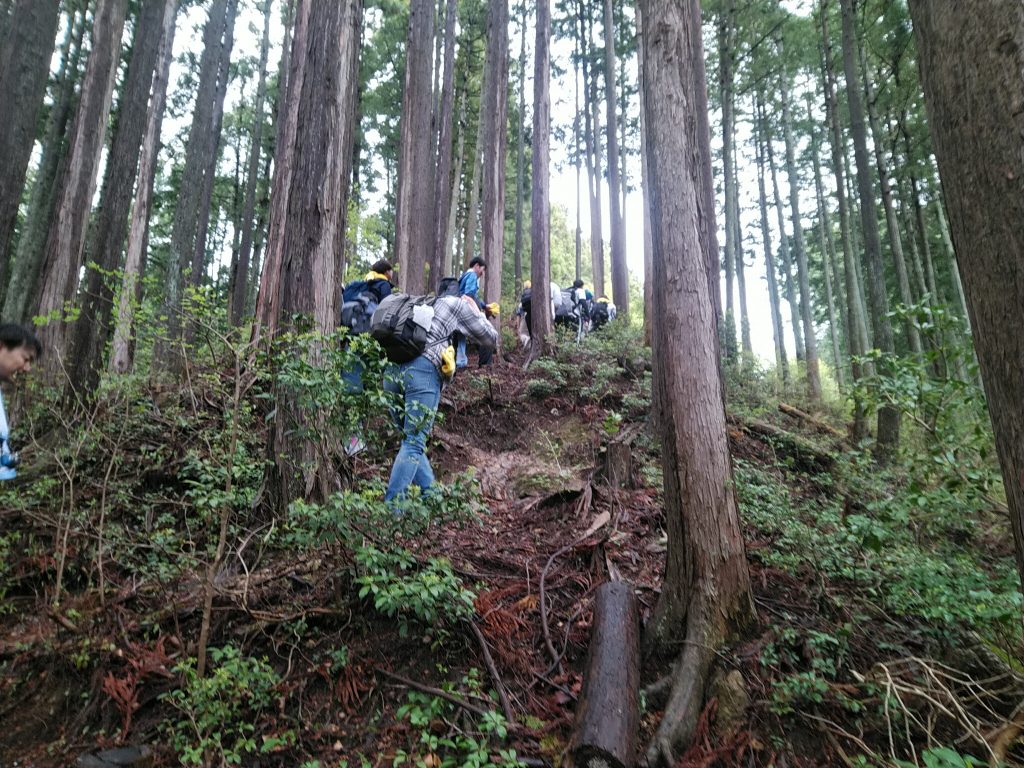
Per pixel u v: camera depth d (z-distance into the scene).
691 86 3.28
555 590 3.49
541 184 10.59
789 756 2.38
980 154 1.53
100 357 6.09
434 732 2.51
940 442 3.20
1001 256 1.49
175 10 11.62
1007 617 2.49
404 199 12.67
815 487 5.57
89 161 7.41
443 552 3.70
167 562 3.30
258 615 2.95
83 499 3.89
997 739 2.21
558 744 2.42
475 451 6.43
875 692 2.50
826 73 12.45
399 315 3.96
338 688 2.71
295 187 4.12
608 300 12.85
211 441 4.32
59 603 3.22
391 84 19.73
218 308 3.37
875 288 7.40
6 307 11.77
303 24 7.61
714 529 2.87
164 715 2.56
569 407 7.50
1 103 5.55
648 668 2.79
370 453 4.79
